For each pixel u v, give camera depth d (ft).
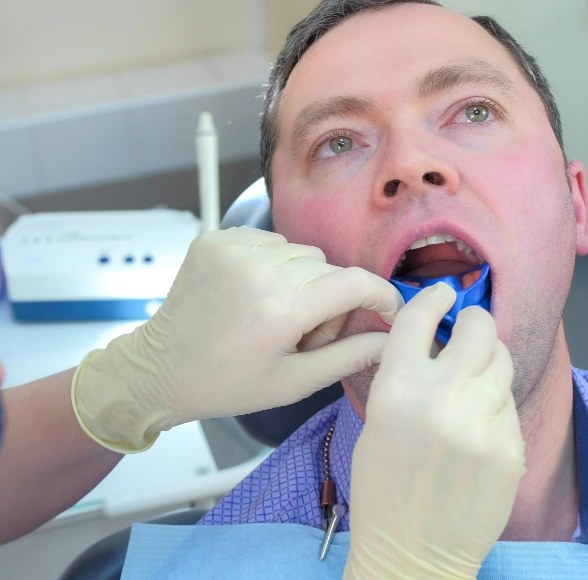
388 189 2.89
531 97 3.22
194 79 9.32
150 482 4.30
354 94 3.08
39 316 5.51
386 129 3.08
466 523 2.35
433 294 2.59
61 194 9.36
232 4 9.48
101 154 9.26
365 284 2.70
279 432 4.46
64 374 3.43
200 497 4.27
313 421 3.76
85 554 3.60
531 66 3.48
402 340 2.47
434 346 2.84
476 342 2.44
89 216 5.89
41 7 9.01
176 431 4.64
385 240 2.89
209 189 5.29
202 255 2.92
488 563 2.95
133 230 5.68
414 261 3.31
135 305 5.49
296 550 3.15
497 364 2.45
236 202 4.63
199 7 9.41
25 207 9.29
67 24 9.18
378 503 2.39
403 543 2.41
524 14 5.04
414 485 2.33
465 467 2.28
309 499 3.43
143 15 9.33
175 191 9.48
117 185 9.43
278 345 2.71
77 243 5.57
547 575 2.93
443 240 2.94
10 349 5.31
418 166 2.79
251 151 9.46
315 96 3.17
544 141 3.10
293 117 3.25
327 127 3.15
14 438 3.29
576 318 4.83
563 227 3.02
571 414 3.29
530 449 3.16
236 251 2.86
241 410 2.91
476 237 2.82
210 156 5.22
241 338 2.72
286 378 2.79
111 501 4.16
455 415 2.29
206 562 3.21
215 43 9.68
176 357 2.88
